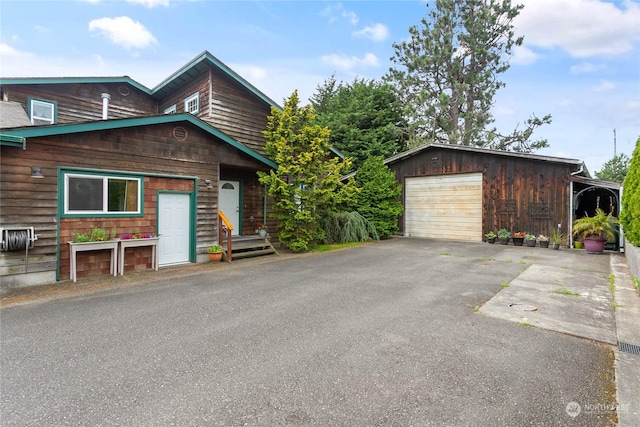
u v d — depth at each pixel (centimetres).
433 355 312
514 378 271
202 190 873
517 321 396
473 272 670
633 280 573
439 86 1984
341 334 363
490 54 1836
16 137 580
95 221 698
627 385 258
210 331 380
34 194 621
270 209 1159
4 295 550
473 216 1199
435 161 1295
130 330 386
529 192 1084
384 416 224
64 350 333
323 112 2281
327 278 642
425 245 1089
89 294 557
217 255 866
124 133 736
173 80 1133
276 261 865
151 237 761
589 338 347
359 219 1207
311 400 243
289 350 326
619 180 2361
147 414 229
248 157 979
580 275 630
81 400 247
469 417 223
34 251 625
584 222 934
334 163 1032
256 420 221
